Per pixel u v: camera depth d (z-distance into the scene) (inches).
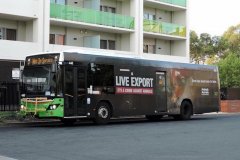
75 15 1278.3
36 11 1176.2
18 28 1211.2
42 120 901.8
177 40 1752.0
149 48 1669.5
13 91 1006.4
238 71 2288.4
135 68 912.9
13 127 775.1
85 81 811.4
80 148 491.2
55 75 770.2
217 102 1125.7
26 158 415.8
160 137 618.5
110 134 651.5
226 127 810.2
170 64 1002.7
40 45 1181.1
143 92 925.8
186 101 1039.6
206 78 1099.9
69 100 781.3
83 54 815.1
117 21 1422.2
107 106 853.2
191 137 625.3
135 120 1019.3
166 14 1753.2
